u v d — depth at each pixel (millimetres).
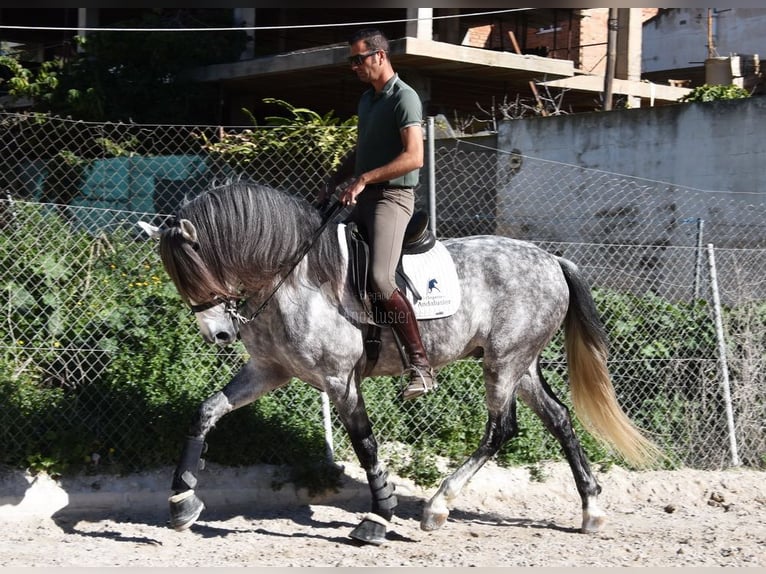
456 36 23688
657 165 15148
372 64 7020
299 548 7031
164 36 19594
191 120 20859
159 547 6895
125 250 8883
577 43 27141
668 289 11703
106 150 12703
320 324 6891
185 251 6523
